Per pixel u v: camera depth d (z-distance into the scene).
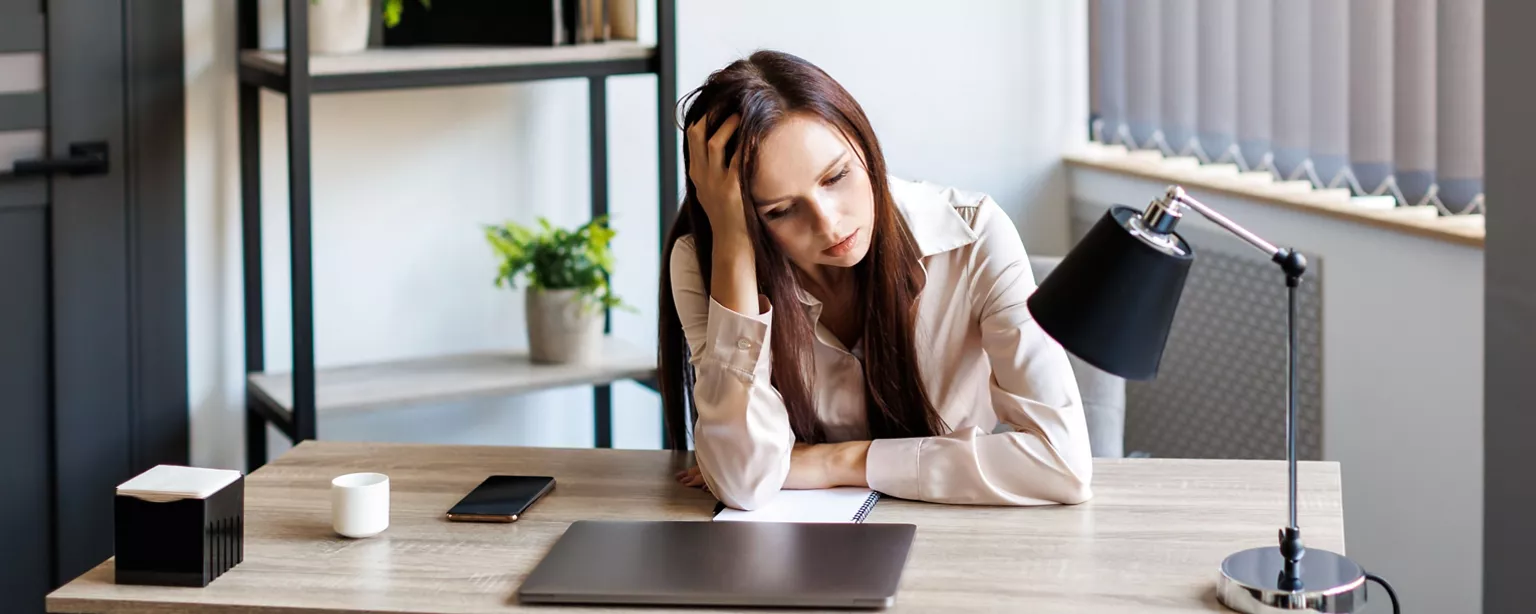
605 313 3.19
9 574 2.86
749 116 1.69
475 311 3.15
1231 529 1.66
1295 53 2.88
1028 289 1.88
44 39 2.73
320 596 1.51
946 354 1.95
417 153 3.05
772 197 1.70
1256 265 3.00
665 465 1.94
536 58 2.77
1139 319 1.45
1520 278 2.20
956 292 1.92
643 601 1.48
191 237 2.91
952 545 1.63
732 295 1.77
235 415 3.00
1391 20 2.65
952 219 1.91
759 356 1.76
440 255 3.10
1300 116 2.89
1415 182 2.60
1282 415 2.97
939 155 3.46
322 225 2.98
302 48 2.56
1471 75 2.46
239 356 2.99
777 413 1.78
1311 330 2.87
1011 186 3.53
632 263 3.29
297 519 1.75
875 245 1.81
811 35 3.32
